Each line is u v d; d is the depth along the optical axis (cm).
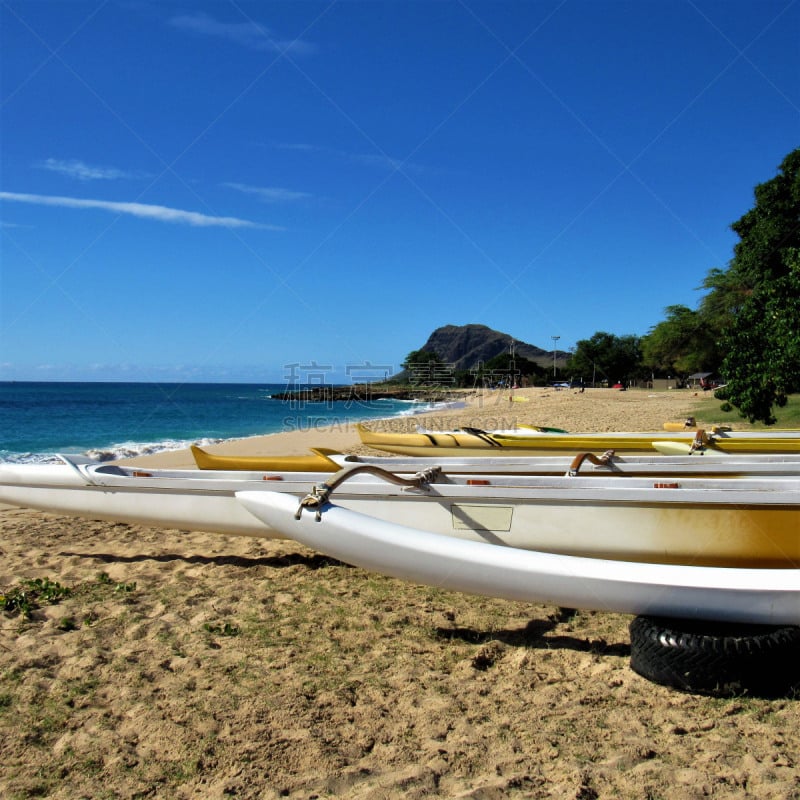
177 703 305
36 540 620
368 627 396
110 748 271
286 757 264
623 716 292
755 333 1453
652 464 580
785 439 831
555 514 443
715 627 332
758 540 420
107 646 371
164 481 537
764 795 233
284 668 342
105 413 4022
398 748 269
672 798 234
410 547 375
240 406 4928
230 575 500
